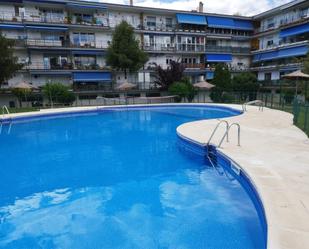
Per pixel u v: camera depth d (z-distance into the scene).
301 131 12.38
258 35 46.19
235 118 17.28
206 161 10.04
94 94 35.41
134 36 35.94
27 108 27.47
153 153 11.43
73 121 20.70
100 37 37.84
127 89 35.75
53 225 5.93
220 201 6.80
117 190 7.69
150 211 6.43
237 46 47.97
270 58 42.81
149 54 40.69
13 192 7.68
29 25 33.03
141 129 17.19
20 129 17.44
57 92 29.59
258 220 5.79
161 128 17.48
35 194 7.52
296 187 5.77
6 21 32.03
